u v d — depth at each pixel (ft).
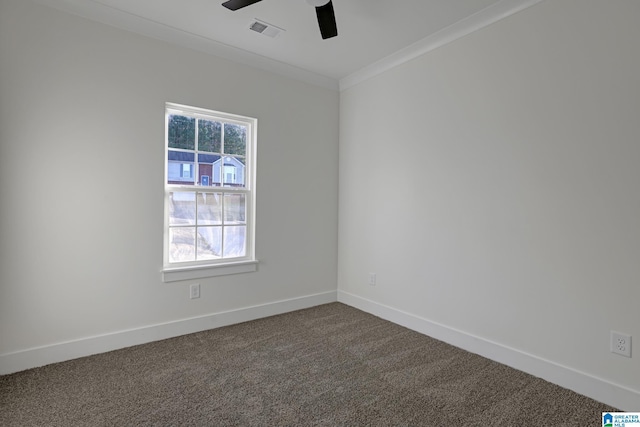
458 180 8.50
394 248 10.29
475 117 8.11
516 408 5.93
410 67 9.75
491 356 7.84
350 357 7.89
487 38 7.86
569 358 6.57
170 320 9.00
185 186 9.37
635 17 5.73
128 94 8.26
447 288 8.79
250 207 10.58
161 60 8.70
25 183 7.10
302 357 7.88
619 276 5.94
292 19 8.22
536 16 6.97
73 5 7.47
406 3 7.43
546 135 6.85
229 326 9.85
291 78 11.13
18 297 7.07
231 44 9.50
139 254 8.50
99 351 7.97
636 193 5.74
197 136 9.63
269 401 6.10
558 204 6.70
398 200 10.15
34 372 7.00
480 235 8.04
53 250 7.43
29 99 7.10
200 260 9.65
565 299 6.62
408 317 9.83
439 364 7.58
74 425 5.37
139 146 8.44
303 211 11.56
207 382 6.72
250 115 10.25
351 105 11.87
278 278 11.02
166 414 5.68
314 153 11.78
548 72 6.80
